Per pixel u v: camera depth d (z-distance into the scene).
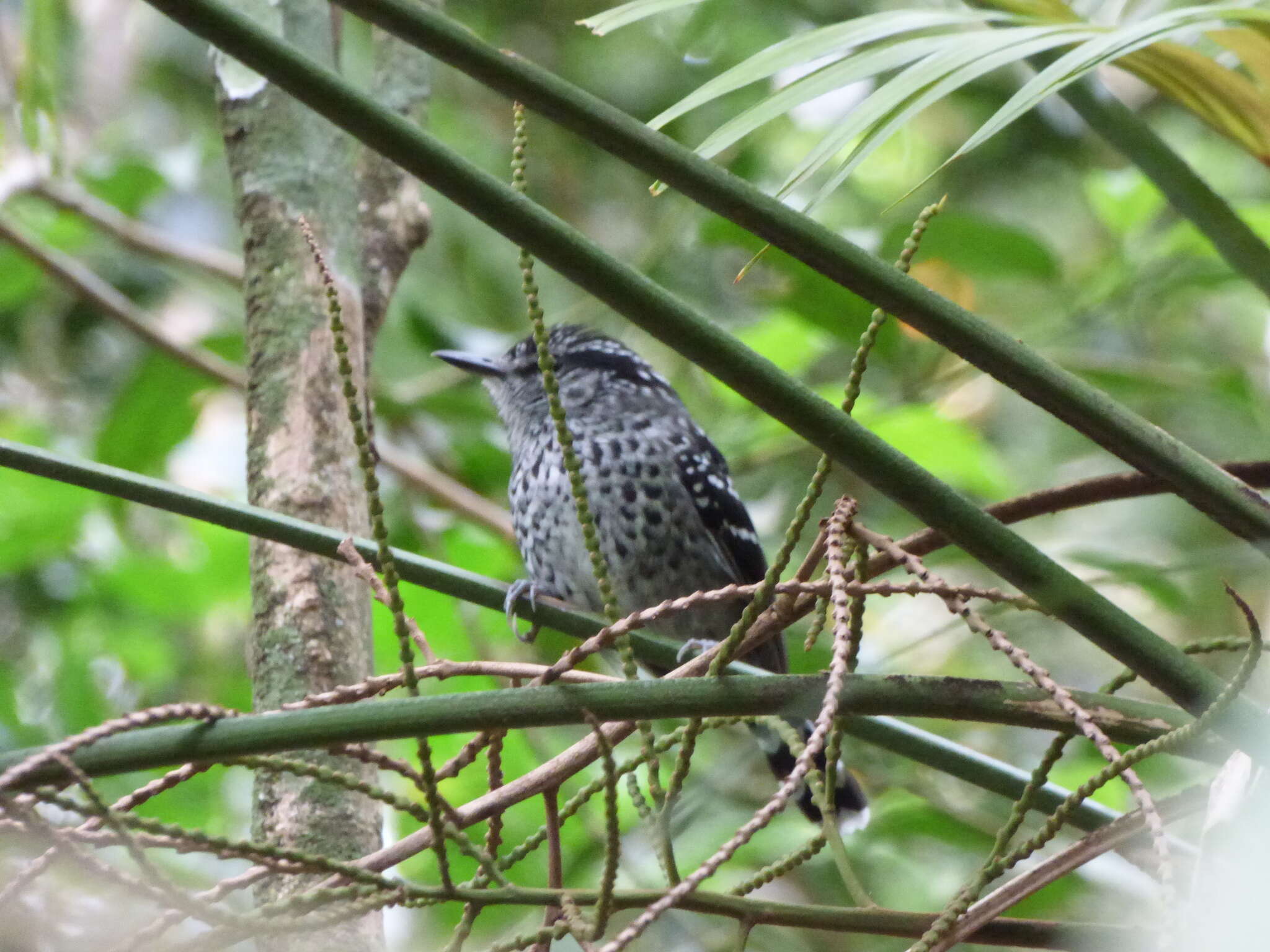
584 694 3.94
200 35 3.79
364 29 13.70
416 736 3.87
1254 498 3.97
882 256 10.33
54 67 8.18
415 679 4.12
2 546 10.83
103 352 13.56
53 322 13.33
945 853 10.20
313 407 6.71
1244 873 3.43
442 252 13.64
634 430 10.04
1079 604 3.93
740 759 7.83
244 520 4.96
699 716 4.04
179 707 3.80
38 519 10.77
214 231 13.84
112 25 14.05
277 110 7.22
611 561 9.97
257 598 6.36
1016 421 14.41
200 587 11.00
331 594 6.31
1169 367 11.48
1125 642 3.92
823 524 4.55
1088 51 4.14
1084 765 9.59
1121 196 10.92
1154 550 13.44
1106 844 4.18
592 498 9.93
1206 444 12.61
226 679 12.09
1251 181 13.95
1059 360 10.69
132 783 9.66
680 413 10.41
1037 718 4.08
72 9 13.84
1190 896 3.76
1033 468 14.04
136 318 10.96
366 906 4.04
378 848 5.90
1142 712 4.14
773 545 11.93
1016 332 11.85
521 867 8.75
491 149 14.73
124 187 11.75
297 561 6.33
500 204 3.82
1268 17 4.19
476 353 11.56
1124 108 6.06
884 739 5.26
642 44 14.62
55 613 11.66
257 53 3.78
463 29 3.94
